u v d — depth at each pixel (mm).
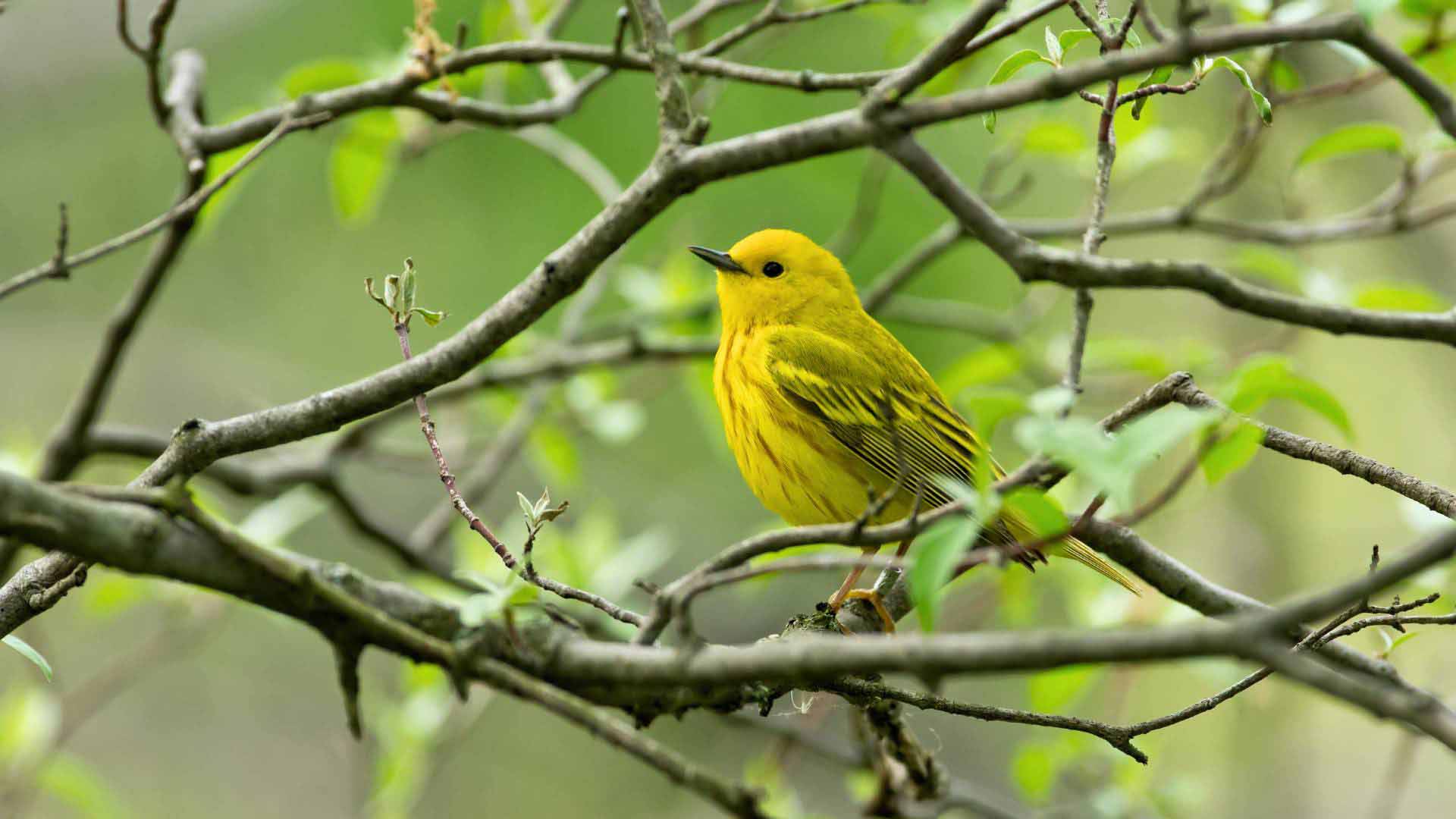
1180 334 16859
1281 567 13938
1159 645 3664
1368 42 5734
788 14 8617
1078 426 4508
